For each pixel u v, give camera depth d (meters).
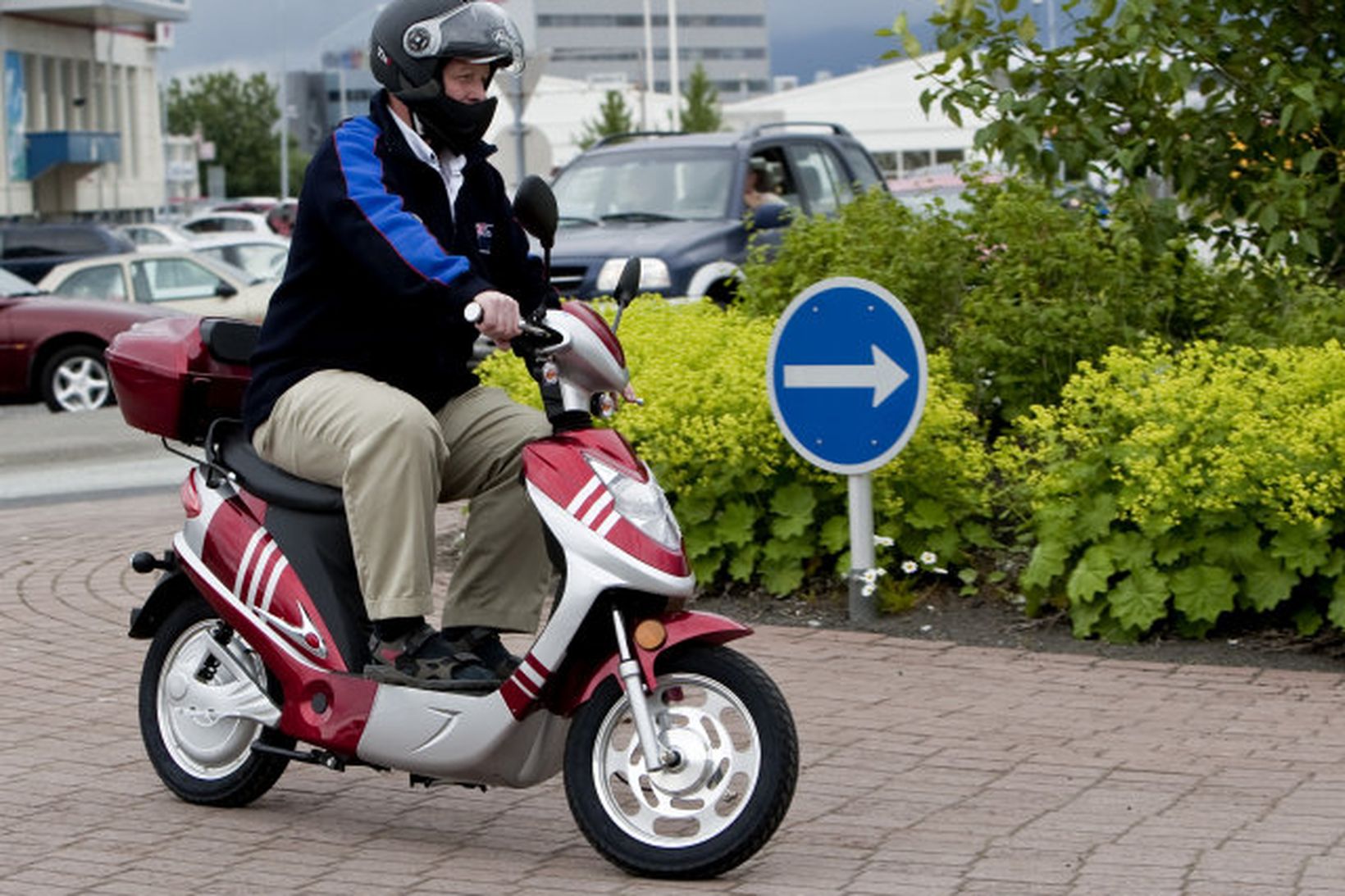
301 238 9.16
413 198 9.06
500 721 8.63
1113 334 15.85
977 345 15.98
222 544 9.41
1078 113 16.31
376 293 9.15
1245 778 10.21
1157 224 16.11
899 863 8.85
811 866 8.84
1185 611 12.98
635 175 28.06
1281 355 13.98
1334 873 8.64
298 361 9.23
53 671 12.82
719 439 14.23
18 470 24.94
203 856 9.08
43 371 33.78
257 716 9.48
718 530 14.36
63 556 16.88
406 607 8.87
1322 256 16.62
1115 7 15.60
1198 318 16.52
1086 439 13.41
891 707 11.71
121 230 75.94
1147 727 11.23
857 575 13.80
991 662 12.80
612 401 8.97
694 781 8.51
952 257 16.69
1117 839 9.19
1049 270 16.14
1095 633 13.29
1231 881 8.55
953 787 10.09
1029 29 16.02
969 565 14.34
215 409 9.69
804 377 13.65
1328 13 16.23
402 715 8.86
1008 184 16.69
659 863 8.54
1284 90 15.94
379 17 9.05
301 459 9.17
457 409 9.26
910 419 13.41
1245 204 16.39
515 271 9.55
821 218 17.84
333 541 9.28
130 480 22.98
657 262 25.72
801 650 13.16
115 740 11.16
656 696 8.53
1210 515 12.97
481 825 9.59
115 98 122.44
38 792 10.13
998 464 13.93
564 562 8.53
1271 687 12.12
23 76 109.00
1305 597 13.16
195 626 9.84
